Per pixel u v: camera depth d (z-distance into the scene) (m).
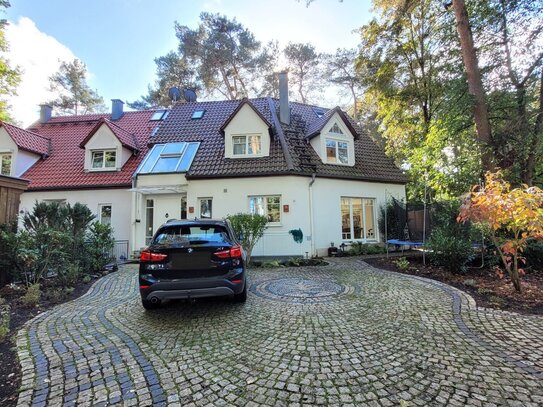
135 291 6.88
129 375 3.09
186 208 13.18
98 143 15.24
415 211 13.18
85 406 2.57
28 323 4.71
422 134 17.41
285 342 3.87
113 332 4.30
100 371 3.18
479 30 11.36
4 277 6.95
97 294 6.64
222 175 12.77
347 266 9.94
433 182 12.48
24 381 2.98
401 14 15.03
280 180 12.89
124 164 15.31
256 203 13.02
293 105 18.52
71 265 7.58
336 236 13.76
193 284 4.70
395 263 9.94
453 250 7.90
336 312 5.09
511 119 10.51
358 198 14.83
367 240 14.71
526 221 5.54
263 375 3.06
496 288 6.37
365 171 15.13
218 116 17.16
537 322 4.43
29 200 14.29
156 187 12.88
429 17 14.73
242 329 4.36
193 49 24.89
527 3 9.93
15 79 17.19
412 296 5.98
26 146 15.27
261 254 12.58
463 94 10.96
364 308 5.28
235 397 2.68
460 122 11.55
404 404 2.53
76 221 8.47
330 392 2.73
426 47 16.20
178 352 3.62
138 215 13.32
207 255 4.86
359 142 17.23
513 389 2.71
